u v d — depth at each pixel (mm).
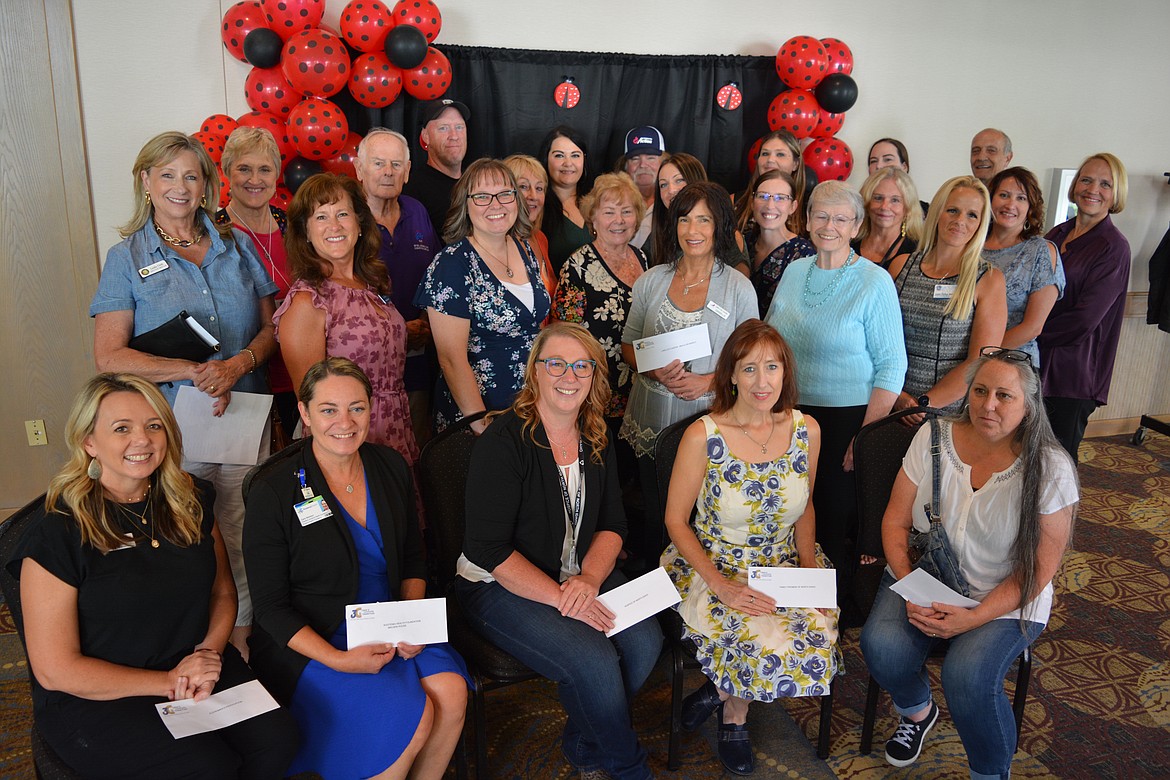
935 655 2229
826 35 4484
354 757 1872
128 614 1750
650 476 2832
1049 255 3145
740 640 2164
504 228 2621
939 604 2121
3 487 3855
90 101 3539
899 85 4672
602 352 2201
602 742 2076
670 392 2744
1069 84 4938
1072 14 4816
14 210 3553
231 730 1790
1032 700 2715
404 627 1955
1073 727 2578
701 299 2748
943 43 4668
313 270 2414
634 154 3801
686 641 2262
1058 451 2057
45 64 3443
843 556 2840
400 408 2609
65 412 3828
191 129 3701
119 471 1727
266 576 1923
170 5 3543
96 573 1720
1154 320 4855
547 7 4035
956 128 4836
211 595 1969
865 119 4672
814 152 4281
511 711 2619
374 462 2125
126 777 1677
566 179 3615
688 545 2301
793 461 2295
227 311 2482
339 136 3471
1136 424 5457
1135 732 2561
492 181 2568
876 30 4551
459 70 3936
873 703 2387
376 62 3518
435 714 1995
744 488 2285
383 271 2617
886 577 2391
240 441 2395
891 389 2676
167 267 2354
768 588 2213
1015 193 3148
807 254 3100
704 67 4285
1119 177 3824
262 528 1919
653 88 4254
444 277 2578
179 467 1850
